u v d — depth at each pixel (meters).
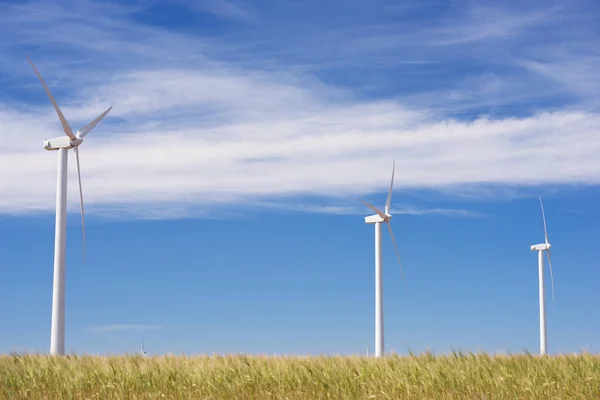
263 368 23.38
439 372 22.02
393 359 24.27
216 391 21.62
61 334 32.84
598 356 23.61
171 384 22.58
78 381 22.61
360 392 21.09
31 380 22.67
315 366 23.64
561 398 19.19
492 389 20.53
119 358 26.02
